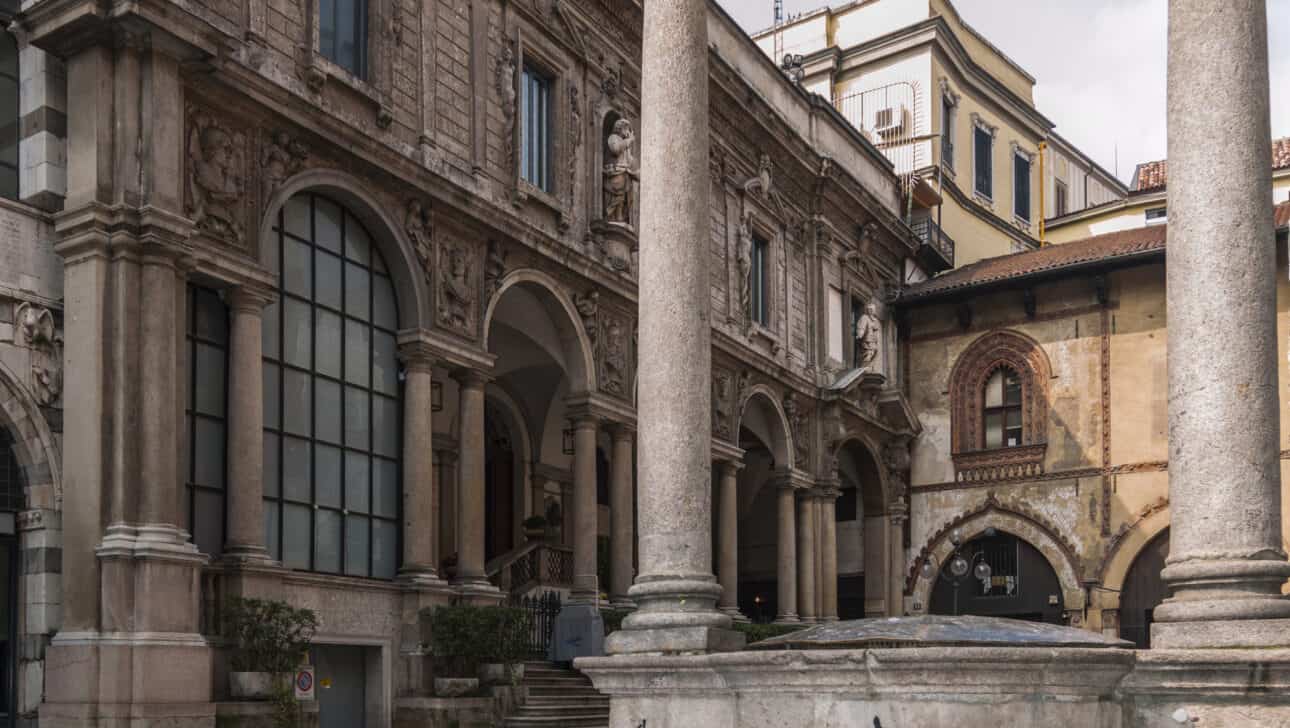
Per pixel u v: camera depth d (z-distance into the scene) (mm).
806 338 35031
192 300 17250
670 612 11875
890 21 47750
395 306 21000
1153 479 35188
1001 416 38625
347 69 20078
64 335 15742
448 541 27328
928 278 43344
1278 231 33469
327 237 19734
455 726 18984
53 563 15516
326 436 19375
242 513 17016
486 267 22469
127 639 14859
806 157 34625
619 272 25922
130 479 15367
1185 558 10523
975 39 51562
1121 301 36562
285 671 16562
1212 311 10602
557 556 27547
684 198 12828
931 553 38562
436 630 19719
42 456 15602
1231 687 9500
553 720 20328
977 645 10273
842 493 39312
